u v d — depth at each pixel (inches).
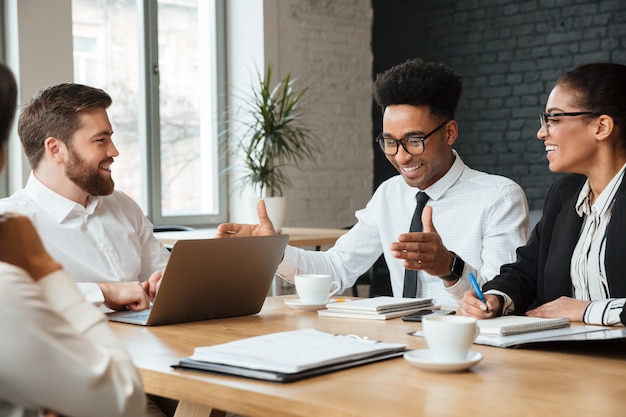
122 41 229.5
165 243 169.0
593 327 71.1
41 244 45.1
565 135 83.6
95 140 97.0
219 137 249.0
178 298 78.0
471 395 49.0
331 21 261.0
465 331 55.4
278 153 220.5
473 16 253.6
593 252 83.3
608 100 81.7
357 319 81.2
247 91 245.4
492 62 250.8
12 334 39.7
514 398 48.3
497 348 64.3
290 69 250.2
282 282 246.2
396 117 99.0
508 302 80.7
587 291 83.7
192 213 245.4
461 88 100.5
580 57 234.8
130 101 231.9
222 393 51.8
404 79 97.9
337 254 108.2
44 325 40.7
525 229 101.5
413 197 106.9
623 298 75.3
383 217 108.2
